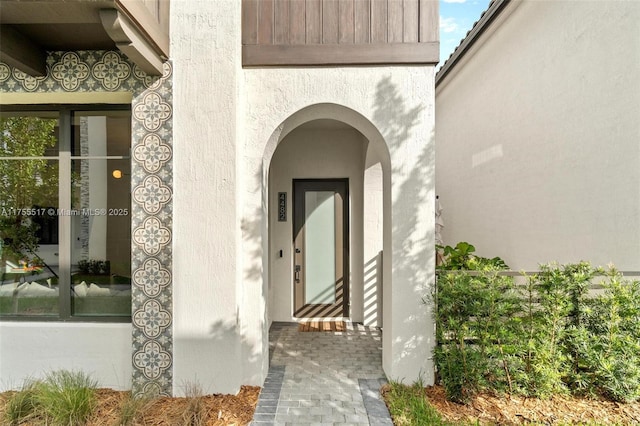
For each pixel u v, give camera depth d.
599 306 3.17
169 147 3.25
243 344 3.47
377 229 5.68
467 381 3.11
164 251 3.26
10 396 3.18
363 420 2.91
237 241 3.31
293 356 4.34
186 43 3.27
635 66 3.30
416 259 3.43
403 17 3.45
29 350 3.33
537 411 2.96
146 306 3.26
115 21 2.45
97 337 3.33
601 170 3.67
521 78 5.05
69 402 2.81
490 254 5.95
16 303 3.47
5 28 2.81
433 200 3.44
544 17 4.54
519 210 5.12
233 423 2.84
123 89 3.24
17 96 3.30
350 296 5.86
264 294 3.66
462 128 7.06
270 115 3.49
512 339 3.10
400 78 3.45
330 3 3.47
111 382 3.33
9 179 3.52
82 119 3.53
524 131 5.00
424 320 3.43
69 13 2.49
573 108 4.05
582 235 3.92
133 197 3.26
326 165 5.89
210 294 3.26
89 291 3.46
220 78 3.27
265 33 3.47
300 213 5.99
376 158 5.39
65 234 3.46
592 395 3.12
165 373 3.25
